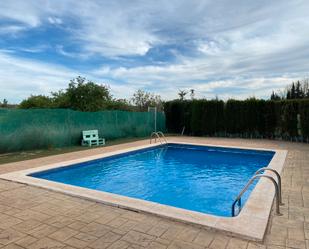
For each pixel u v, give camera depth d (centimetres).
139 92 2906
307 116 1373
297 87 2620
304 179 606
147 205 423
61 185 537
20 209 418
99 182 738
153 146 1215
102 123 1341
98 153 979
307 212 407
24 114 1005
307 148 1129
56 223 367
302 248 301
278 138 1526
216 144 1274
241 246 306
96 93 2188
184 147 1308
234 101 1647
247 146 1204
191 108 1780
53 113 1106
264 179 602
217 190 671
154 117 1734
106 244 311
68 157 891
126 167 933
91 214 399
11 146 966
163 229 349
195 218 373
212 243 314
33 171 670
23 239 322
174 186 705
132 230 346
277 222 371
